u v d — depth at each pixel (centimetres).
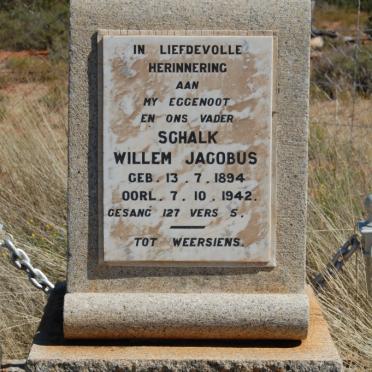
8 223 657
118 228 375
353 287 526
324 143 786
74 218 378
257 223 374
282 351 371
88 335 375
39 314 541
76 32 369
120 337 376
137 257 376
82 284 381
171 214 374
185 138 371
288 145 373
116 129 370
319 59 1545
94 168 375
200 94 368
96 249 379
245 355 366
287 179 375
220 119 369
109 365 362
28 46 1623
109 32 368
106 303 372
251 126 369
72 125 373
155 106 369
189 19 368
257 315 369
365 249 434
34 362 363
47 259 589
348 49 1565
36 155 752
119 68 367
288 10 367
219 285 380
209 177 372
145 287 380
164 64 367
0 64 1478
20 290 554
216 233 374
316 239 574
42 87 1236
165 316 370
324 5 2497
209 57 366
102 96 370
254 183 372
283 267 379
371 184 675
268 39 365
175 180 372
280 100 371
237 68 367
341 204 623
